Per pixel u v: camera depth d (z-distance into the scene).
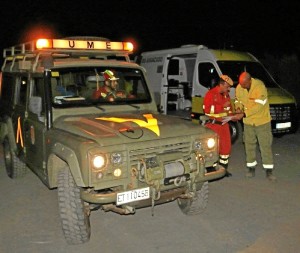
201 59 11.21
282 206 5.88
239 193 6.49
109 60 6.09
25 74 6.20
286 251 4.50
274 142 10.48
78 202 4.54
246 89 7.03
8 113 7.01
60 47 5.82
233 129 10.09
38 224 5.43
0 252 4.65
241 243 4.73
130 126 4.68
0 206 6.12
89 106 5.52
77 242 4.74
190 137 4.73
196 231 5.09
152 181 4.38
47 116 5.25
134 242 4.84
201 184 5.01
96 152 4.17
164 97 12.65
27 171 7.72
